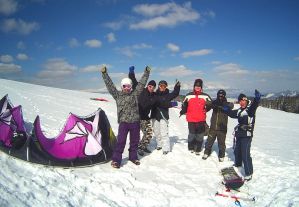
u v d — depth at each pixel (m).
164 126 8.67
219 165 8.23
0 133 6.49
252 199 6.28
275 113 30.56
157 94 8.64
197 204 6.07
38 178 5.70
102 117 7.79
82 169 6.67
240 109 7.40
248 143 7.22
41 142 6.46
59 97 19.70
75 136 6.93
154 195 6.17
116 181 6.43
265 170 7.67
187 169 7.81
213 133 8.48
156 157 8.37
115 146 7.26
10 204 4.49
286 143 12.87
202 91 8.96
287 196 6.03
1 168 5.61
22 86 22.25
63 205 5.01
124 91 7.31
